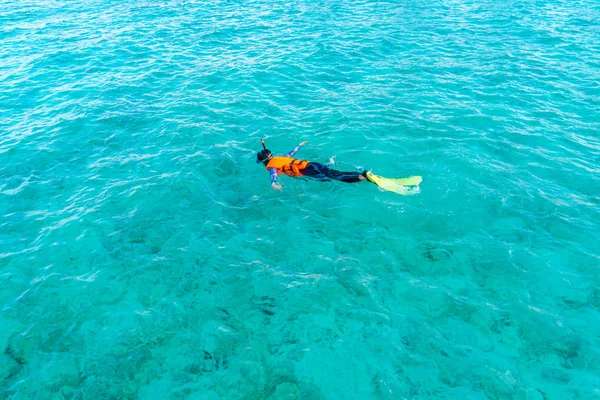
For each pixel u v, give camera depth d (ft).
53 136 44.37
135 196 35.78
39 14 81.87
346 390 21.49
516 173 36.40
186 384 22.08
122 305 26.53
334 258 29.45
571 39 64.34
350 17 78.54
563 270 27.43
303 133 43.55
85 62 60.95
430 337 23.84
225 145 42.24
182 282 28.04
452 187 34.83
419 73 55.67
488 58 59.31
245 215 33.81
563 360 22.27
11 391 21.91
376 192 35.19
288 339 24.22
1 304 26.63
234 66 59.11
